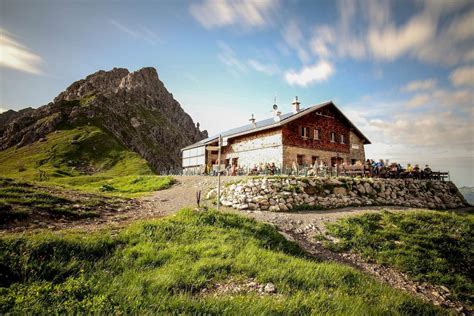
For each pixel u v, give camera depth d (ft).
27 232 27.14
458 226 47.67
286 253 30.91
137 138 479.00
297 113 96.53
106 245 24.54
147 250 24.22
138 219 38.22
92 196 51.49
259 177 59.82
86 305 15.37
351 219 45.03
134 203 51.65
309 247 35.60
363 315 17.85
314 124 100.89
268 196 54.24
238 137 110.63
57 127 373.81
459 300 29.19
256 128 97.14
